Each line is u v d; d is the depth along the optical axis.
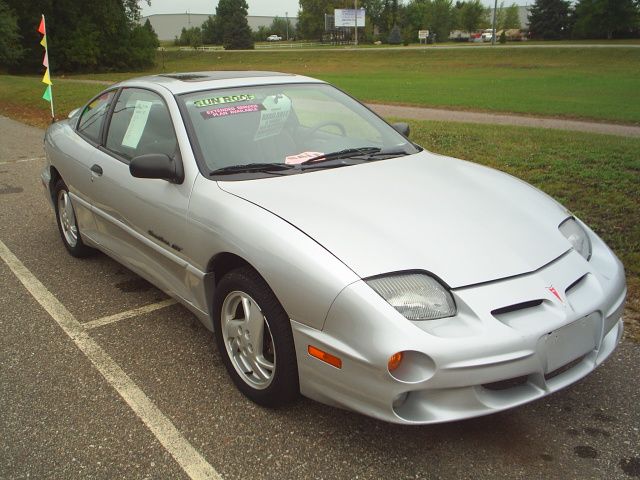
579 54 45.50
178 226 3.17
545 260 2.63
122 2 56.41
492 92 21.69
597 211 5.54
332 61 58.00
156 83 3.86
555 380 2.46
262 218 2.72
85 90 21.38
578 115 14.16
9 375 3.21
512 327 2.31
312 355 2.46
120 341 3.56
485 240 2.64
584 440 2.60
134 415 2.83
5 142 11.31
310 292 2.41
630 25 66.75
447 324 2.28
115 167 3.84
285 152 3.40
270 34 141.62
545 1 75.38
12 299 4.17
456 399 2.26
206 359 3.34
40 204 6.66
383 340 2.22
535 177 6.83
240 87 3.78
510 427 2.70
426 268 2.42
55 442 2.65
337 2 109.75
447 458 2.50
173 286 3.42
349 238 2.54
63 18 52.94
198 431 2.71
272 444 2.60
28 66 51.84
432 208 2.85
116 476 2.43
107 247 4.19
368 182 3.09
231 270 2.99
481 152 8.48
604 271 2.84
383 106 17.08
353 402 2.37
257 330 2.75
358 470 2.44
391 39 89.31
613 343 2.79
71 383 3.12
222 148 3.29
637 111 14.78
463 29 107.94
